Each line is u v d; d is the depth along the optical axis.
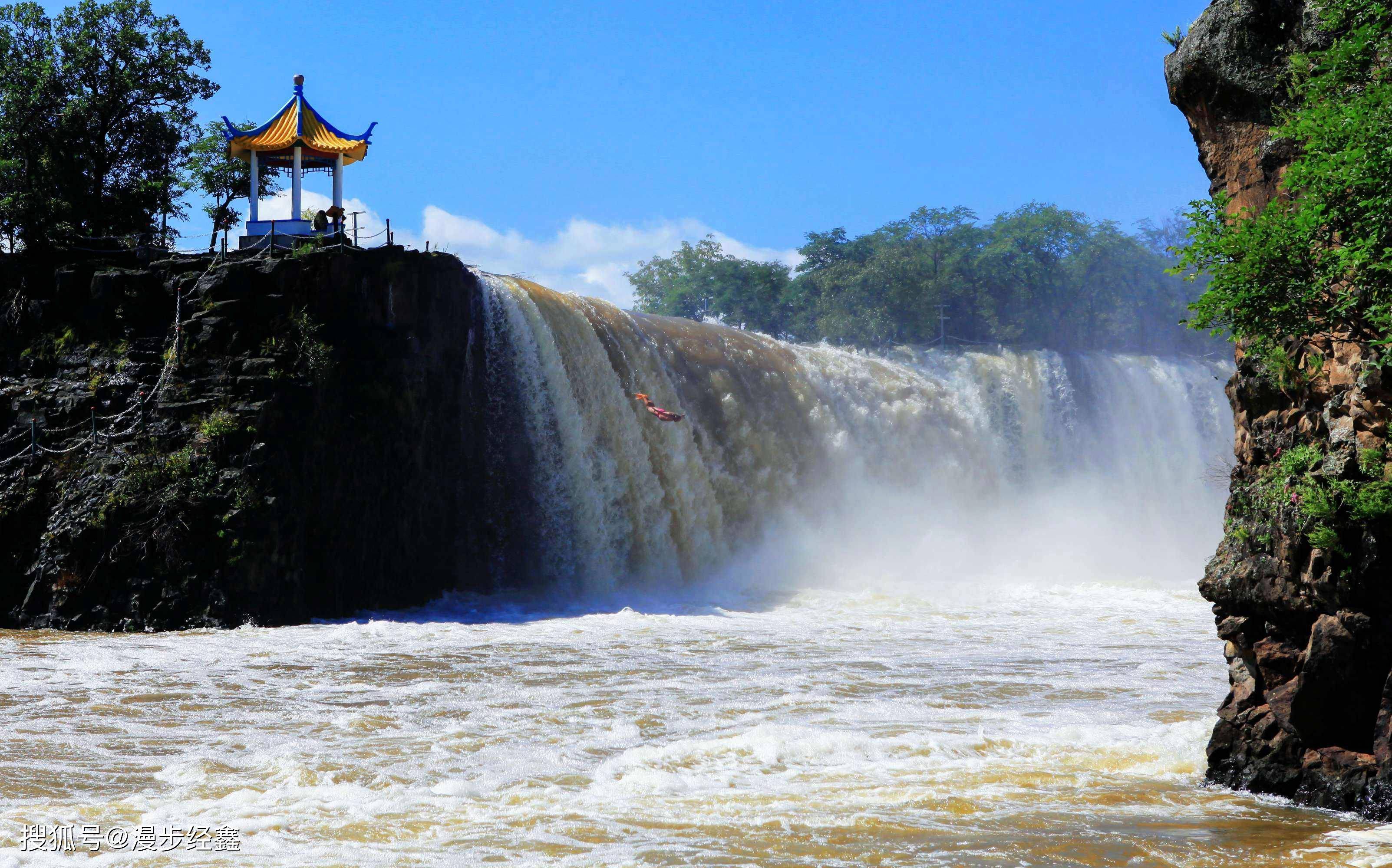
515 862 10.71
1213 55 14.15
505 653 26.69
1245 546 13.03
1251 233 12.02
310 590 34.00
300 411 34.03
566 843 11.35
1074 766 14.75
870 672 23.48
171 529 32.31
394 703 20.02
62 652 26.72
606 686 21.77
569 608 37.25
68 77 47.94
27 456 35.16
